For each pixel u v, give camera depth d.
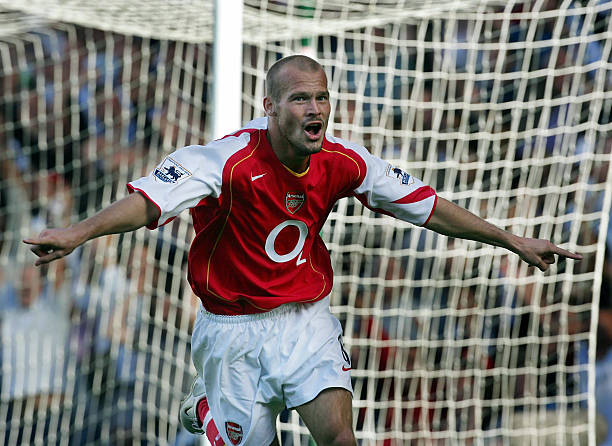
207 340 13.25
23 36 28.88
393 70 25.73
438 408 24.94
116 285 26.70
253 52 27.12
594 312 22.83
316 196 12.25
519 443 25.03
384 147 27.39
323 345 12.70
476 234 12.88
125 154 29.11
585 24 24.81
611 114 27.27
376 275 26.47
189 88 28.89
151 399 26.03
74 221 28.77
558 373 25.02
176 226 26.94
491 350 26.12
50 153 29.00
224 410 13.45
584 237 26.52
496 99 27.97
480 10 25.06
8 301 26.84
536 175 26.62
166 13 22.30
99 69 29.47
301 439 24.28
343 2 21.64
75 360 26.25
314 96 11.30
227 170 11.67
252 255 12.38
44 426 25.67
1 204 28.38
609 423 26.11
